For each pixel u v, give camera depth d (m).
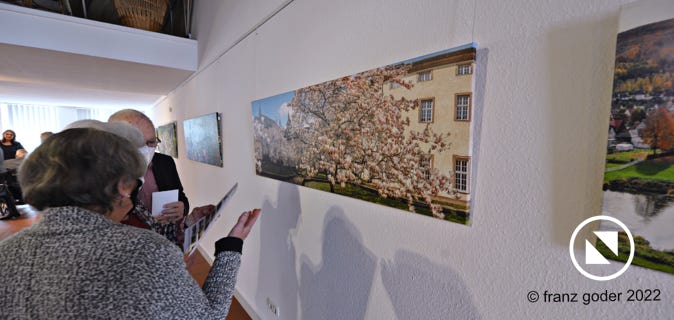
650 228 0.47
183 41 2.52
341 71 1.07
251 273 1.97
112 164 0.57
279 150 1.44
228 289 0.78
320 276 1.29
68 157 0.53
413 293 0.89
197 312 0.60
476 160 0.70
